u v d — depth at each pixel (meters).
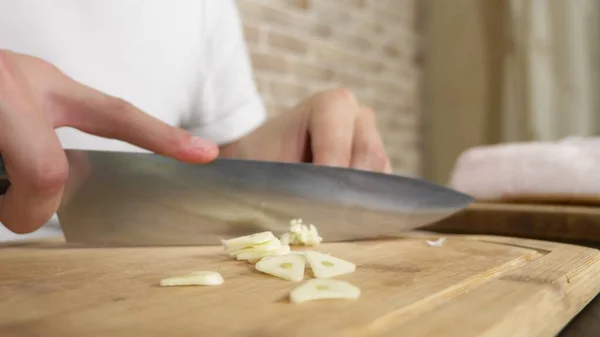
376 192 0.33
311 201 0.33
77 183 0.30
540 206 0.42
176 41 0.48
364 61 1.00
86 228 0.31
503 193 0.51
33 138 0.23
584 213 0.37
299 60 0.86
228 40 0.52
